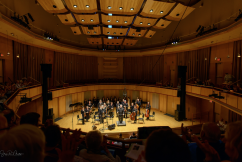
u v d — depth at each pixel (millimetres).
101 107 15469
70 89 18141
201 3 14156
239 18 9000
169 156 884
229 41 11781
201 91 13250
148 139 1035
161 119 16516
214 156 1580
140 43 22750
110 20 10945
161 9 9086
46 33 14117
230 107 9250
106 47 22641
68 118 16844
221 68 13258
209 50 14328
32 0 13203
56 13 10328
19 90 9617
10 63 11758
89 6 8859
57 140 1982
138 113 17516
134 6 8766
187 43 15336
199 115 16875
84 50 21391
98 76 24500
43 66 11430
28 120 2393
